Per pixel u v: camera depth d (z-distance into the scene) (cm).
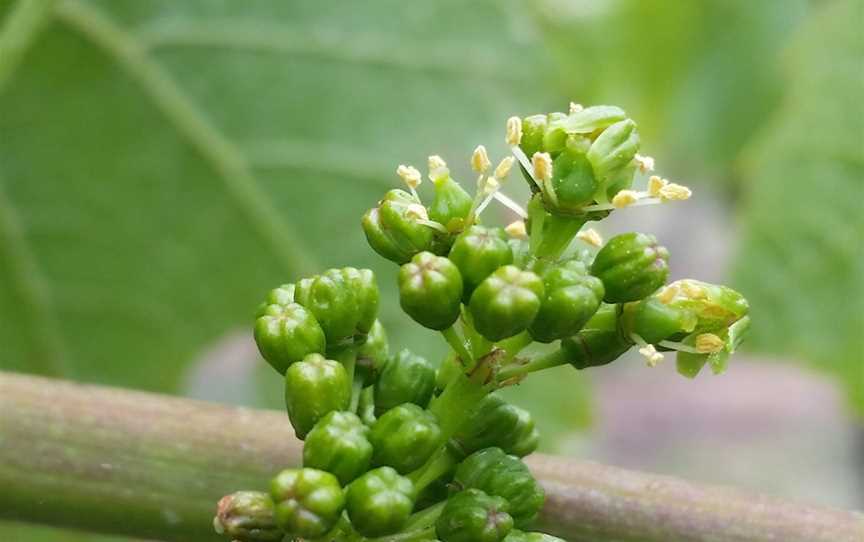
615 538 10
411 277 9
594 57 16
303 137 14
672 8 16
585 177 9
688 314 9
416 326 14
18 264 14
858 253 14
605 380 59
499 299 9
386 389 9
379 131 14
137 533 10
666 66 17
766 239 14
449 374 9
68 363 15
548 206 9
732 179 18
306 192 14
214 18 14
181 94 14
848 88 14
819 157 14
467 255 9
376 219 9
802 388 59
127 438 10
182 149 14
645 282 9
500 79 14
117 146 14
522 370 9
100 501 10
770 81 17
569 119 9
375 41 14
